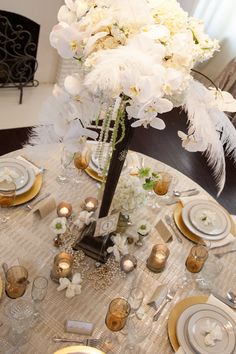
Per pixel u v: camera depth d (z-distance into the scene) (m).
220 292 1.52
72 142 1.12
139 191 1.50
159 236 1.69
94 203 1.68
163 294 1.44
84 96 1.04
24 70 3.77
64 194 1.76
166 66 1.07
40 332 1.27
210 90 1.27
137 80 0.94
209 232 1.70
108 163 1.31
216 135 1.16
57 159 1.90
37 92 3.90
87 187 1.83
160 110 1.04
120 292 1.45
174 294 1.47
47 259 1.49
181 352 1.27
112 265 1.54
